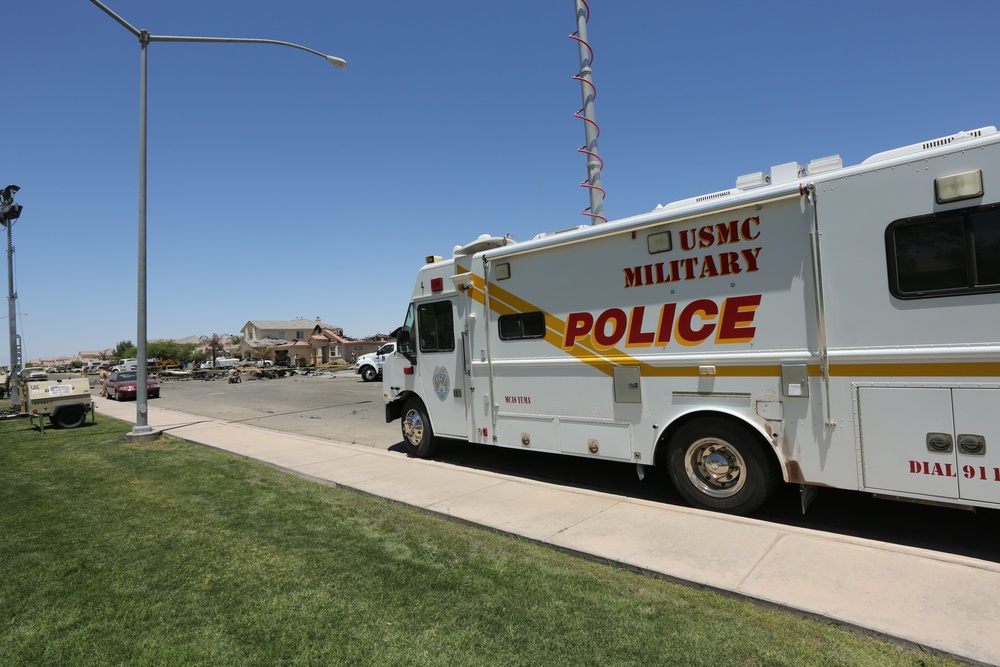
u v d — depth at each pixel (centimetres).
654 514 509
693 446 516
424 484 652
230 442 1016
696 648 296
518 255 639
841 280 426
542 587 375
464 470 721
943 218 386
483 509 545
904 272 401
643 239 534
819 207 436
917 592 340
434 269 749
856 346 420
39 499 639
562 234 603
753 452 479
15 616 353
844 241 425
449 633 319
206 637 322
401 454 845
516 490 611
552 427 612
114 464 841
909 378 399
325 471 737
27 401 1392
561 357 602
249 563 429
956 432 382
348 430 1199
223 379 4225
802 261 445
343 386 2641
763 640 302
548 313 612
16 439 1152
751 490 482
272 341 9275
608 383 562
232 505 594
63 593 384
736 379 479
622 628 319
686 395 509
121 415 1688
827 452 434
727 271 482
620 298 552
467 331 704
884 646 293
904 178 401
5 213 2155
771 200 455
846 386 425
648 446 537
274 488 665
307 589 381
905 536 455
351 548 457
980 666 270
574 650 297
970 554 417
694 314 503
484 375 684
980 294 373
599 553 421
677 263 512
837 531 469
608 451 565
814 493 474
